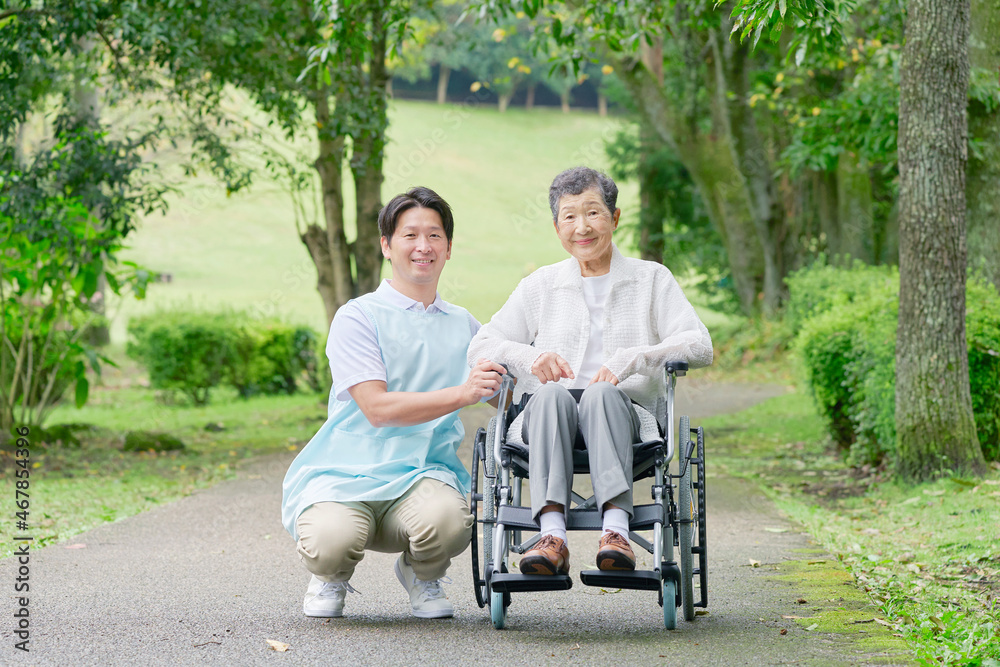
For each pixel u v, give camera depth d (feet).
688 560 12.12
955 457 21.16
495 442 11.74
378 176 40.65
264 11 31.73
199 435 36.68
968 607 13.29
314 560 11.94
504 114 203.72
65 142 29.14
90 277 29.94
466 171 162.30
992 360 22.12
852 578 14.69
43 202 27.86
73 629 11.94
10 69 29.76
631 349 11.91
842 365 26.55
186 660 10.72
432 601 12.71
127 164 29.99
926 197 20.92
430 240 12.51
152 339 47.52
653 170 78.79
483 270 115.75
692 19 32.91
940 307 21.11
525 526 11.44
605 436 11.25
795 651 10.93
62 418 42.16
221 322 49.60
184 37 29.48
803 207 61.16
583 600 13.78
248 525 19.48
